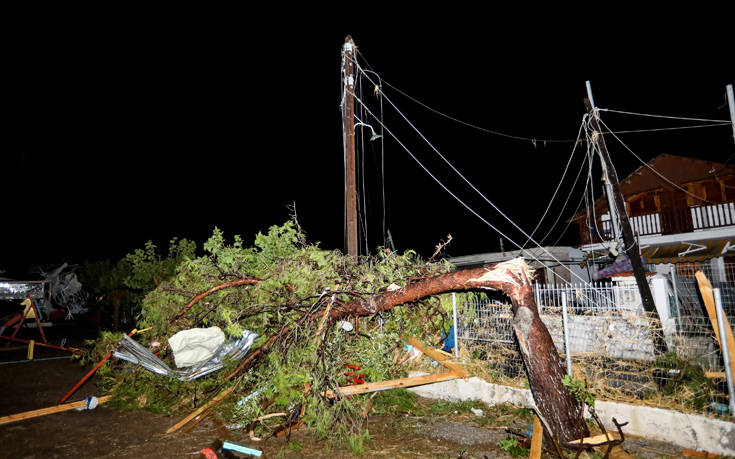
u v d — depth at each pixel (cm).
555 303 733
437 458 462
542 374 489
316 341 600
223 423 576
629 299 852
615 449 452
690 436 455
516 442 482
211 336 656
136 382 692
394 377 678
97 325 1733
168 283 805
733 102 1142
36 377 842
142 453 485
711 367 511
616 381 544
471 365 648
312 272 689
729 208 1761
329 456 474
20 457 477
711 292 509
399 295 615
